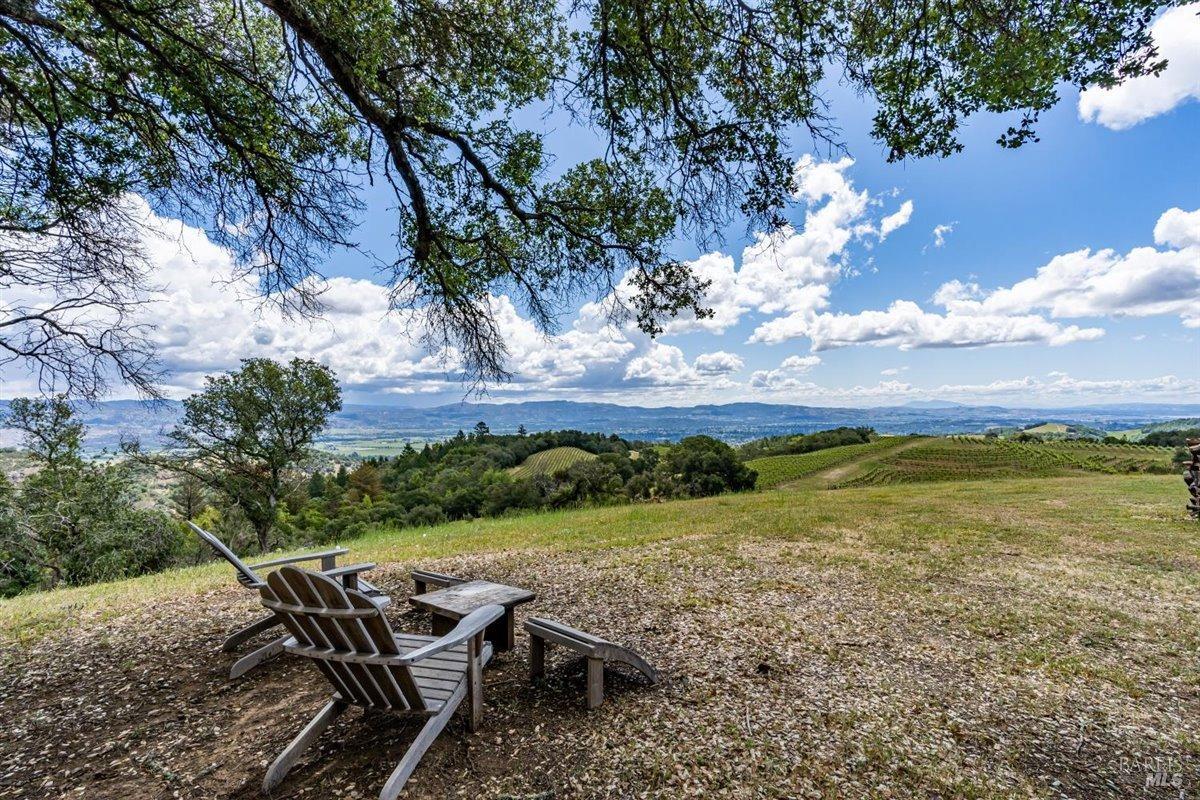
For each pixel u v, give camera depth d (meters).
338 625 2.40
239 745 2.97
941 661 4.23
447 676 2.97
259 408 24.78
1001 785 2.65
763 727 3.11
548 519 15.72
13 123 4.86
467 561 8.06
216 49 4.90
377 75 5.20
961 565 7.52
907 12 4.43
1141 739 3.12
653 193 6.66
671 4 4.90
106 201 5.41
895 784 2.62
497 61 5.83
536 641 3.69
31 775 2.73
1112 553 8.31
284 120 5.21
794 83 5.06
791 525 11.24
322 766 2.75
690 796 2.51
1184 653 4.46
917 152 4.74
